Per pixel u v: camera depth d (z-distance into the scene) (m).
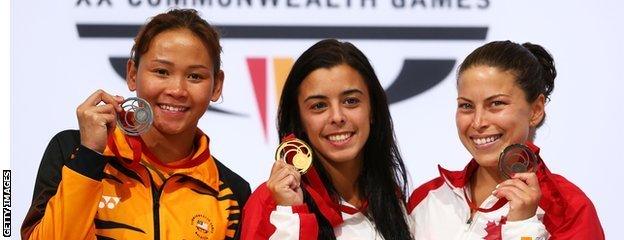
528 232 6.39
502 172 6.56
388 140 7.00
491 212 6.77
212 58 6.70
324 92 6.72
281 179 6.56
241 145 9.33
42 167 6.54
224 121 9.34
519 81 6.66
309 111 6.79
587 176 9.33
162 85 6.55
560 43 9.38
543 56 7.02
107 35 9.35
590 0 9.44
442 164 9.37
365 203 6.95
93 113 6.25
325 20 9.37
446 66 9.38
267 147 9.34
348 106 6.77
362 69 6.82
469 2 9.40
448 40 9.38
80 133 6.39
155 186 6.58
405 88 9.39
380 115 6.96
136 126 6.40
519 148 6.53
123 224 6.44
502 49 6.74
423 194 7.11
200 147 6.76
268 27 9.36
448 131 9.38
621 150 9.35
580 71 9.37
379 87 6.93
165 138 6.65
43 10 9.30
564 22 9.41
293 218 6.46
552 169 9.31
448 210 6.94
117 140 6.56
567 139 9.34
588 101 9.36
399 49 9.38
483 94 6.66
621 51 9.38
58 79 9.27
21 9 9.27
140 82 6.61
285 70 9.36
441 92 9.38
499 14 9.42
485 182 6.91
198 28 6.67
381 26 9.38
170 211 6.55
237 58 9.35
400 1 9.38
